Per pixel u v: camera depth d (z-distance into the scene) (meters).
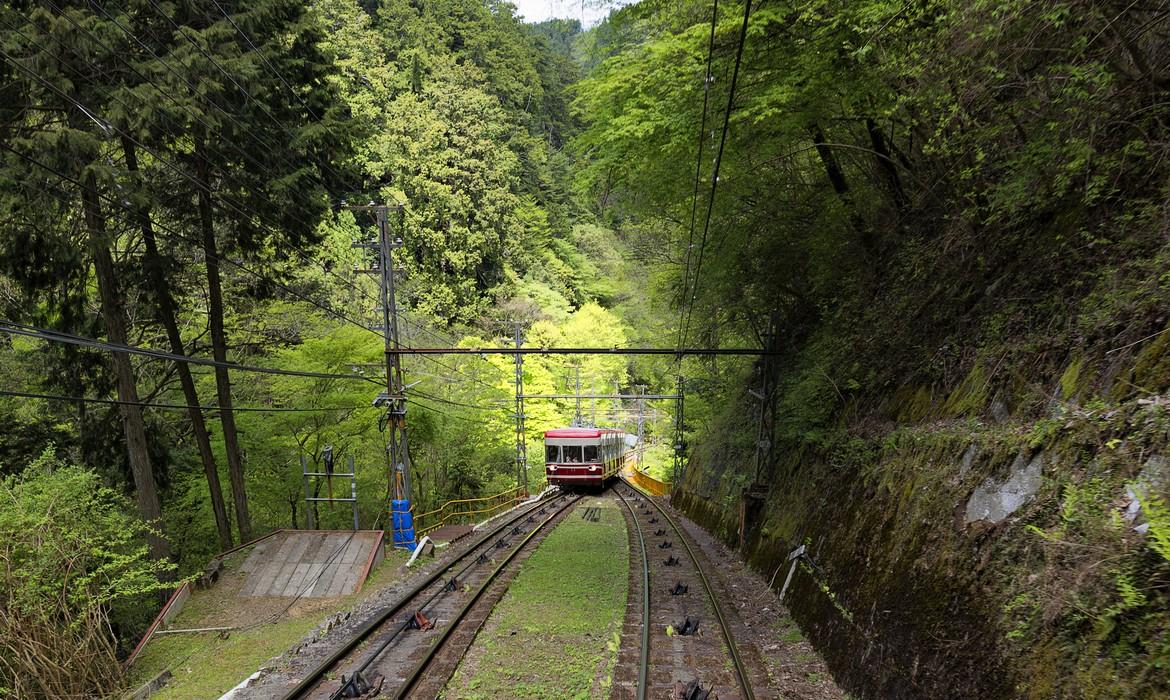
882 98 9.33
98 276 12.78
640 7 9.62
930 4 6.37
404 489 16.62
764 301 14.84
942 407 7.80
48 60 10.20
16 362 13.54
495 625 9.64
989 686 4.57
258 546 14.90
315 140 14.32
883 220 12.33
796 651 8.28
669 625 9.47
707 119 9.67
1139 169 6.11
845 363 11.67
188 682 8.66
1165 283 5.11
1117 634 3.77
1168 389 4.47
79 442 14.26
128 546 11.98
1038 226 7.57
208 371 16.83
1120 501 4.24
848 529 8.69
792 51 9.23
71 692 8.56
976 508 5.80
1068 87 5.80
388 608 10.34
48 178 10.40
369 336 19.17
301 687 6.99
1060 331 6.25
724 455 20.56
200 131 12.20
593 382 47.31
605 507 26.22
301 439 18.28
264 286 15.85
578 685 7.26
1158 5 5.30
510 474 34.75
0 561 8.62
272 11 13.57
